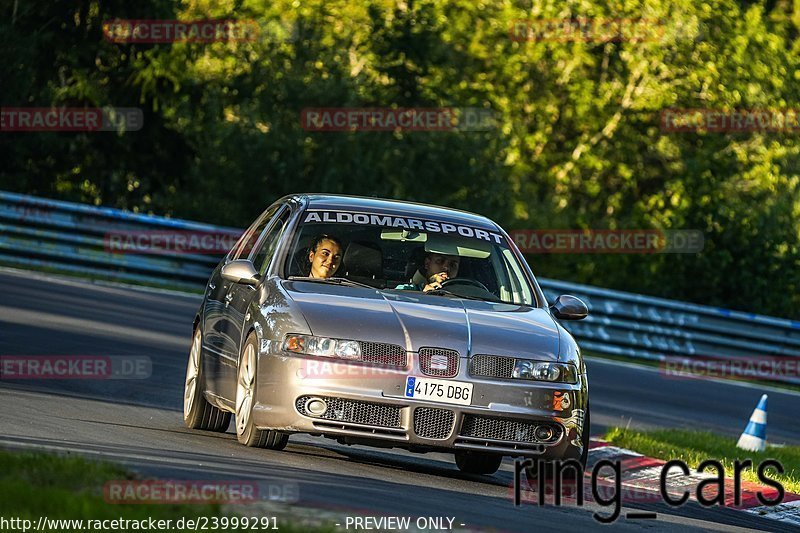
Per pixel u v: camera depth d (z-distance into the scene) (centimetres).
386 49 10594
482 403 2700
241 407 2880
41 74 9656
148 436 2859
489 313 2909
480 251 3166
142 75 9919
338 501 2150
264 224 3344
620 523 2477
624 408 5384
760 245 10888
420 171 10031
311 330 2711
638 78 12112
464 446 2692
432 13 10838
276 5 11219
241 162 9594
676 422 5222
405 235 3134
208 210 9519
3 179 9456
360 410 2678
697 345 8331
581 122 12269
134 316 5775
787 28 13388
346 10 11162
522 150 12356
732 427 5409
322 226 3088
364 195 9669
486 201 10206
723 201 11412
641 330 8200
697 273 10944
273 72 10006
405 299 2905
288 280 2941
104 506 1828
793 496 3366
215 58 10531
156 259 7906
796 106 12231
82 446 2509
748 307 10862
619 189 12688
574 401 2786
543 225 11206
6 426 2670
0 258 7619
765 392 6962
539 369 2756
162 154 10200
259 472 2412
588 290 8131
